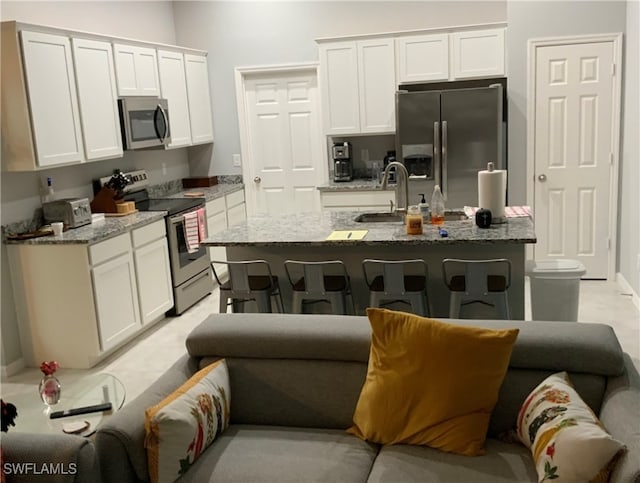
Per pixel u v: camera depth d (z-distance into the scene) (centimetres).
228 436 236
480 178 367
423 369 218
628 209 509
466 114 523
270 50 637
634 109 488
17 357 423
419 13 598
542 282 378
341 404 243
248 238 370
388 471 203
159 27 622
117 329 433
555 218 554
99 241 411
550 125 540
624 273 524
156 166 610
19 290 417
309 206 668
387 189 573
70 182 478
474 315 374
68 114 430
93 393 276
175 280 513
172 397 219
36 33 399
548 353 224
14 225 418
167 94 565
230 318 269
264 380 252
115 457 206
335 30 619
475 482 194
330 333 248
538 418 200
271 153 666
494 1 580
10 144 400
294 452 221
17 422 251
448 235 345
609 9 513
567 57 527
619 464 171
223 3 639
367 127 596
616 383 215
